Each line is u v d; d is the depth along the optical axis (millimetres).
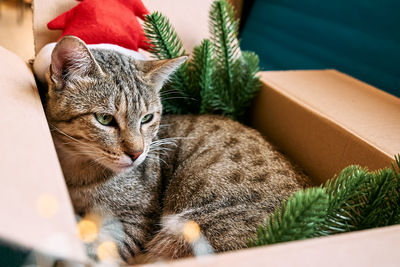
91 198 439
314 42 667
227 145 479
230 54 516
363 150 402
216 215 429
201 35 546
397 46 548
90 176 441
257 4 784
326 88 511
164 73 454
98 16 452
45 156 284
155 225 458
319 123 446
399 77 548
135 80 433
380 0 563
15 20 1352
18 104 320
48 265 271
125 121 422
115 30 458
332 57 643
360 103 475
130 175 454
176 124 514
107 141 416
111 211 438
